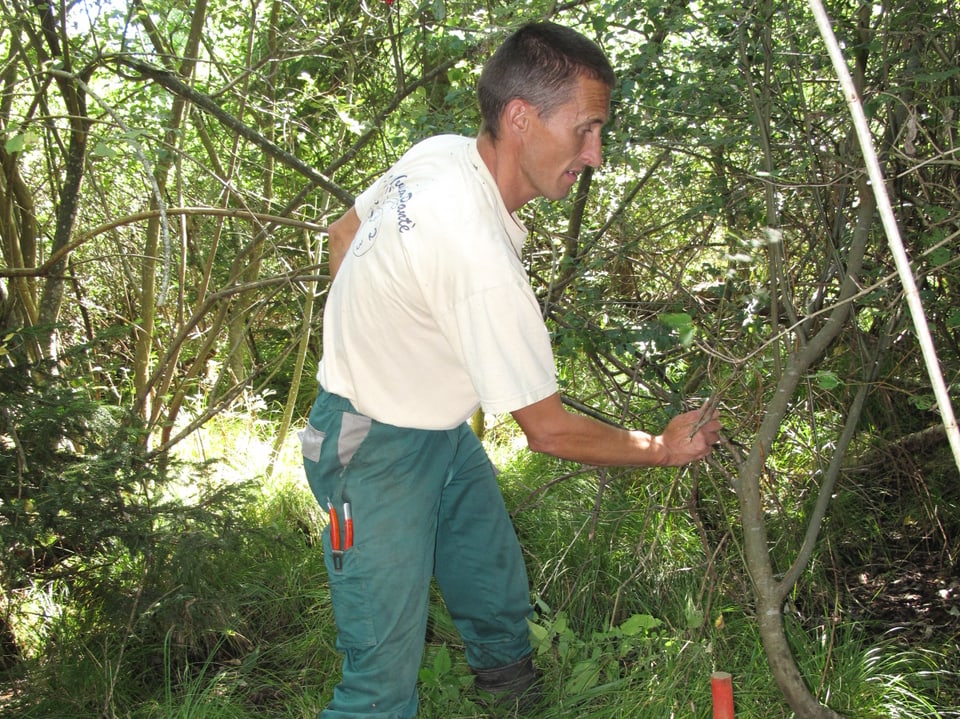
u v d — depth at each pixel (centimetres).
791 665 203
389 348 191
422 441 203
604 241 299
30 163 427
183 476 359
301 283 422
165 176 384
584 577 297
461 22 307
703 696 236
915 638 278
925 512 328
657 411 280
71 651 264
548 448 189
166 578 271
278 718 252
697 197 312
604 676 255
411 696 214
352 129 351
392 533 200
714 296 290
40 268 309
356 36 383
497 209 187
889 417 331
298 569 317
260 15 440
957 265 268
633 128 263
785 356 296
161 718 244
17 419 266
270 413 499
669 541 307
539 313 181
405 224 182
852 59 253
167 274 216
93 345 298
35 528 252
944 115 239
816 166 253
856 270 216
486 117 184
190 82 347
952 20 246
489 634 243
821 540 309
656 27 261
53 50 329
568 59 176
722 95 253
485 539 236
